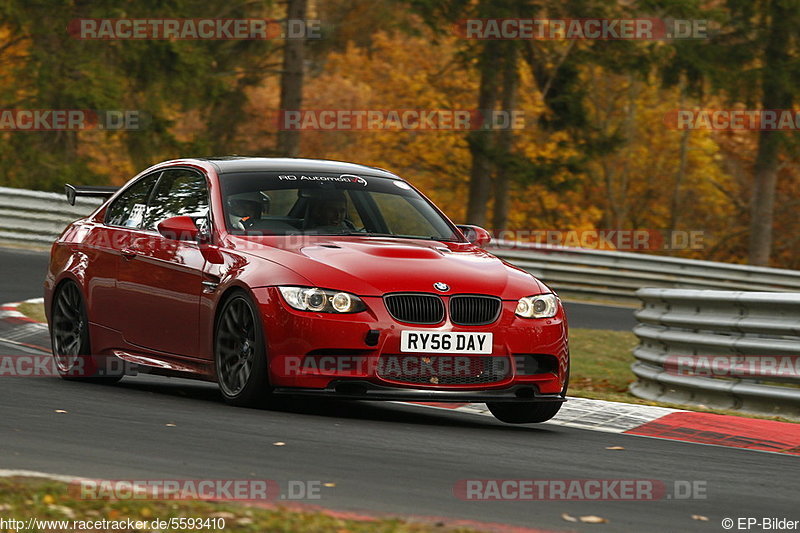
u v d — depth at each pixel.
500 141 109.19
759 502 18.77
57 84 104.38
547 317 26.00
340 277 24.88
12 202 67.12
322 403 27.86
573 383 40.44
